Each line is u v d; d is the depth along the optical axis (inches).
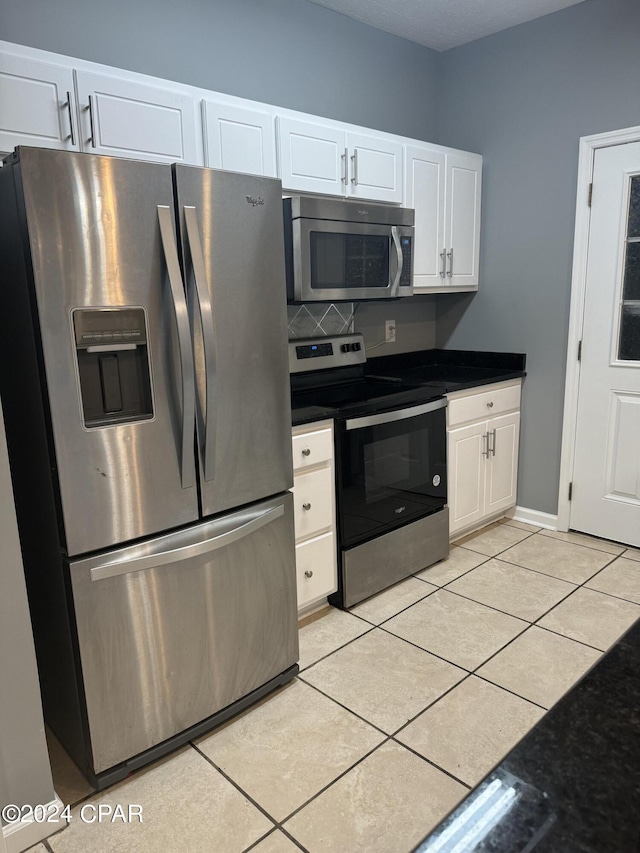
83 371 62.2
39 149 56.2
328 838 61.4
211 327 68.7
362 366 132.3
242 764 71.8
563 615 101.0
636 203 116.3
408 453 111.1
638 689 28.2
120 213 61.8
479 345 144.4
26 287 59.6
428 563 118.6
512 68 128.3
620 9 112.1
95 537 64.9
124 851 60.9
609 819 21.0
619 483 126.8
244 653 79.6
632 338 121.0
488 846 19.9
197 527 73.0
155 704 71.4
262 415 78.4
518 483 142.9
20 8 80.5
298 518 95.2
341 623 100.9
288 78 112.0
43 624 72.4
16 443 69.1
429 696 82.2
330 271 103.6
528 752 24.2
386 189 115.1
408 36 130.7
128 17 90.3
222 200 69.7
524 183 130.6
